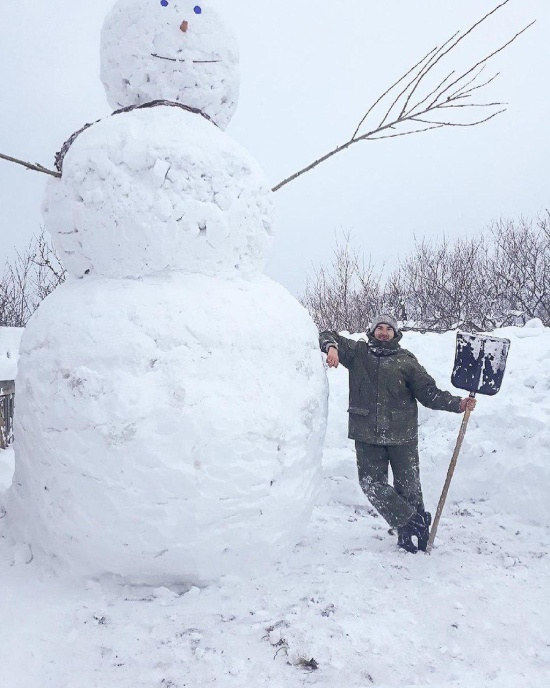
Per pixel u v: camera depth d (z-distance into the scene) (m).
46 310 2.90
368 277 17.16
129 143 2.79
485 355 3.27
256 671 2.05
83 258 2.92
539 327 6.93
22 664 2.04
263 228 3.09
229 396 2.61
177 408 2.50
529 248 17.64
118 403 2.48
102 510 2.49
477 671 2.08
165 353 2.57
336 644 2.21
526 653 2.21
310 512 3.13
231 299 2.82
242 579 2.70
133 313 2.64
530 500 3.69
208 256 2.87
